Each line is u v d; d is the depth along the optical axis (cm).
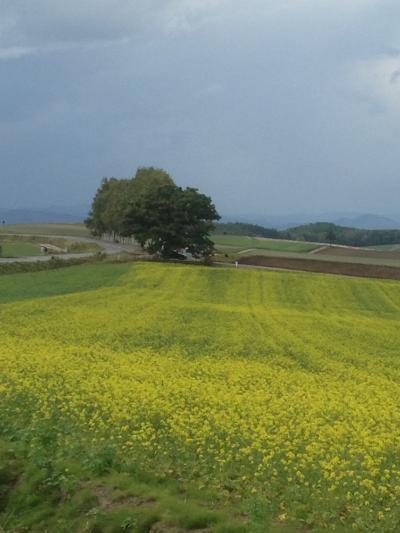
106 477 1174
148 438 1300
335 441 1274
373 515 975
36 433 1327
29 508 1136
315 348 2880
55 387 1741
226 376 2067
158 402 1540
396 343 3150
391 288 6188
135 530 1016
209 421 1408
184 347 2778
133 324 3359
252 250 11269
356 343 3091
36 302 4216
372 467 1123
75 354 2378
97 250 10662
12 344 2556
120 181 12812
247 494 1059
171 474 1184
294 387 1894
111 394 1623
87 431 1366
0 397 1655
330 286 6209
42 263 7600
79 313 3716
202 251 8969
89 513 1069
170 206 8875
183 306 4288
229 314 4025
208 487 1107
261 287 5994
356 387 1953
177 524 1007
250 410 1495
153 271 6725
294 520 970
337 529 938
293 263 8625
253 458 1163
